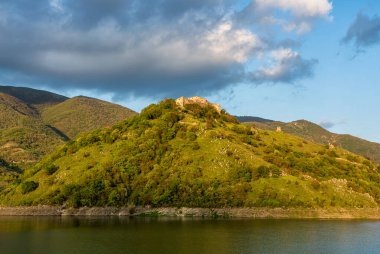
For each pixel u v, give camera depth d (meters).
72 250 81.31
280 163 157.75
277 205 135.00
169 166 149.62
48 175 155.25
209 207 133.75
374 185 164.25
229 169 147.12
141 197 137.00
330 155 189.25
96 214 133.88
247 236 97.50
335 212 138.12
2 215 137.12
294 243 91.00
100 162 153.00
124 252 79.75
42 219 126.81
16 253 79.25
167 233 100.12
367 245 91.00
